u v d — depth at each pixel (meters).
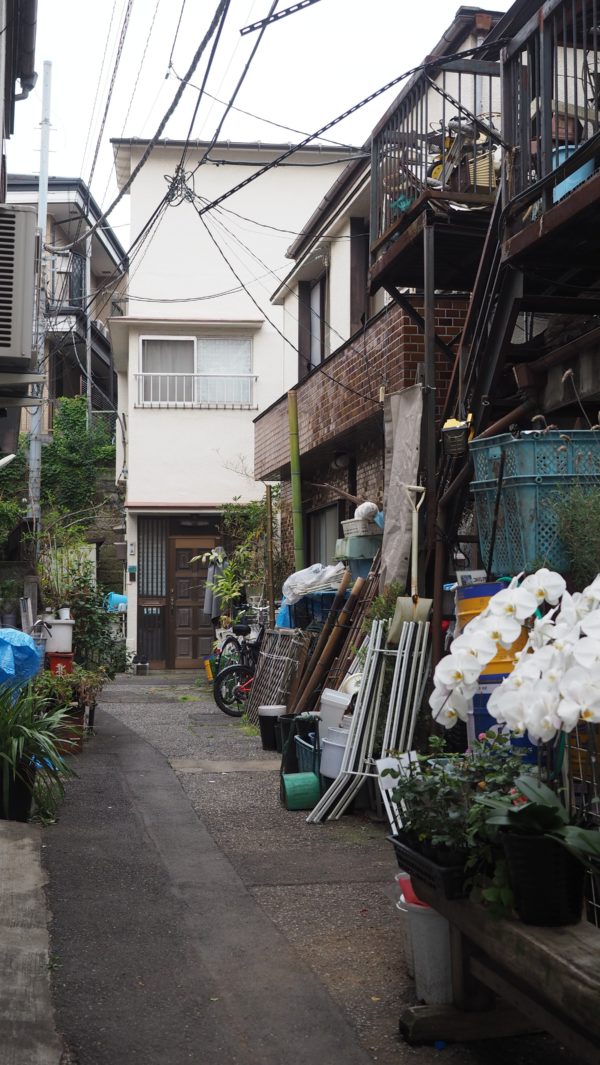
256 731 10.20
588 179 5.21
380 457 11.08
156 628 19.98
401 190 8.11
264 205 20.66
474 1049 3.30
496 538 5.65
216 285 20.52
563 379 5.92
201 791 7.16
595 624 2.89
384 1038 3.36
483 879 3.17
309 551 14.88
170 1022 3.42
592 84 6.73
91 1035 3.30
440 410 8.36
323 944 4.18
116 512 22.19
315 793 6.62
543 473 5.29
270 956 4.03
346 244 13.22
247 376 20.05
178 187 10.46
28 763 6.07
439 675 3.31
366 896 4.80
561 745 3.51
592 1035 2.60
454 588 6.33
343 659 8.32
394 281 8.32
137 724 10.85
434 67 6.91
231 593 16.17
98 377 30.05
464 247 7.53
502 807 3.07
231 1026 3.41
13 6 9.71
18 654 6.78
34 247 5.04
